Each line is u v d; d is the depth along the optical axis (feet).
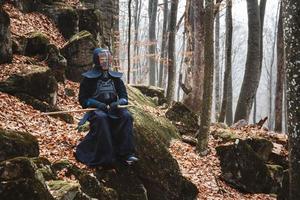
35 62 37.86
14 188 14.62
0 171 14.92
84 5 54.34
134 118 27.81
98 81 23.08
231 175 33.14
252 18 57.57
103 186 21.71
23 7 45.09
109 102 22.93
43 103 32.09
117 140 22.93
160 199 24.81
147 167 24.56
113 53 55.88
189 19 58.54
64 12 46.91
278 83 58.49
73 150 24.45
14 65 35.01
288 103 19.62
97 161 22.56
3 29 34.50
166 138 35.65
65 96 37.70
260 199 32.14
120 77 23.41
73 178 21.07
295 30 19.11
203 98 36.17
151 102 49.90
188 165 33.47
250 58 57.57
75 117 34.19
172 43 51.26
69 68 41.78
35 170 15.84
